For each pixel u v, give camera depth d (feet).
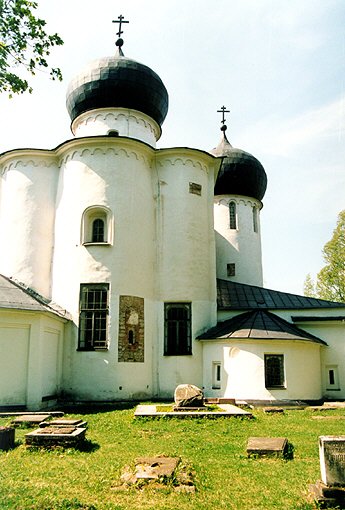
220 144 116.67
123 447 34.53
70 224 73.26
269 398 64.69
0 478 26.12
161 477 25.40
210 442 36.35
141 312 72.13
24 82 31.32
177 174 79.51
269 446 31.91
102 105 82.89
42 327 59.62
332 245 131.95
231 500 22.88
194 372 72.69
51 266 75.15
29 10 29.84
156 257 77.00
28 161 78.54
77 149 75.15
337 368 75.20
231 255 108.37
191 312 75.05
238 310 79.46
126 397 67.21
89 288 70.18
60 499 22.49
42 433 33.81
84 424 39.37
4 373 56.29
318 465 29.04
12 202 77.56
